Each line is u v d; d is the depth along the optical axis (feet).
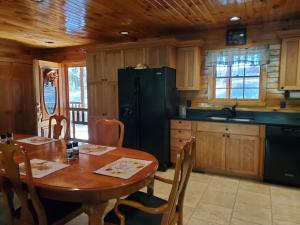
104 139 9.04
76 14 10.78
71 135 20.94
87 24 12.52
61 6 9.71
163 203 6.10
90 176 5.45
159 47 13.44
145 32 14.33
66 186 4.92
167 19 11.67
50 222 5.61
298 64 11.05
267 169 10.88
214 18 11.57
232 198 9.56
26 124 18.97
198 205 9.00
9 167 5.15
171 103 13.39
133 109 13.10
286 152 10.43
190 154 5.50
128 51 14.48
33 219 5.47
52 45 18.40
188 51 13.52
